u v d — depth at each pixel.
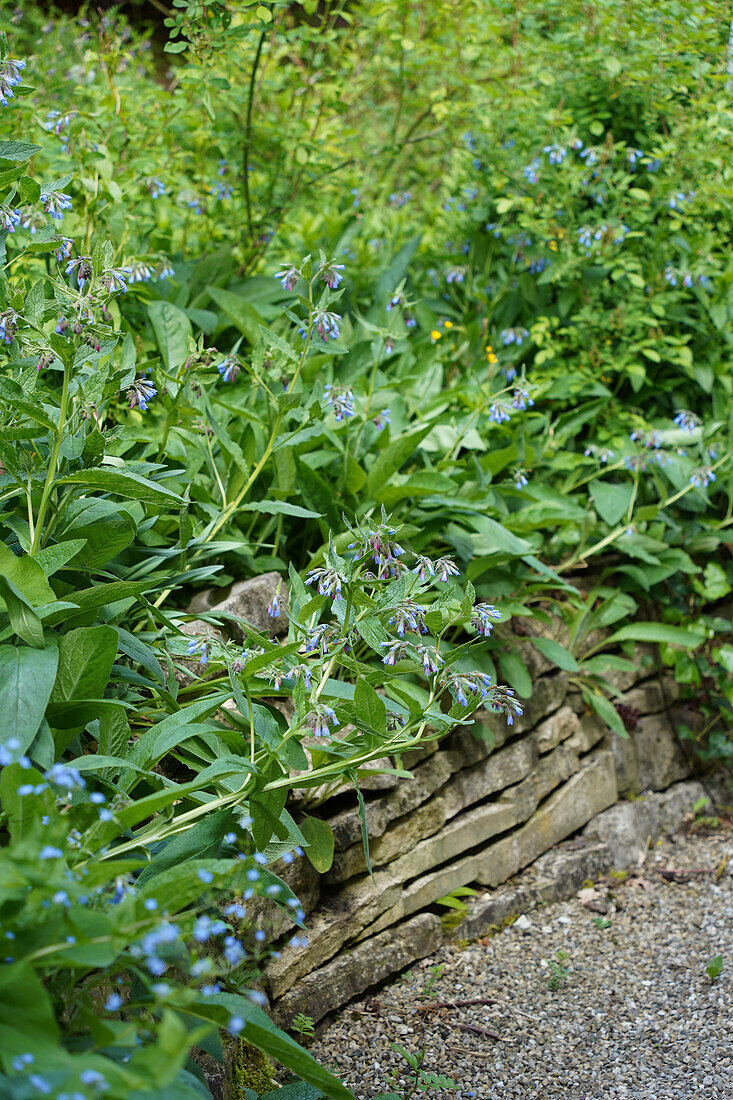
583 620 3.84
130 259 3.09
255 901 2.45
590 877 3.54
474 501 3.43
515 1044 2.66
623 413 4.09
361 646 3.03
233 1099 2.19
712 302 4.24
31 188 2.19
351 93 4.81
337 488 3.28
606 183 4.00
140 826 2.22
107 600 2.04
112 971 1.59
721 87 4.07
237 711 2.46
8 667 1.76
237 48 3.71
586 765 3.78
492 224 4.30
